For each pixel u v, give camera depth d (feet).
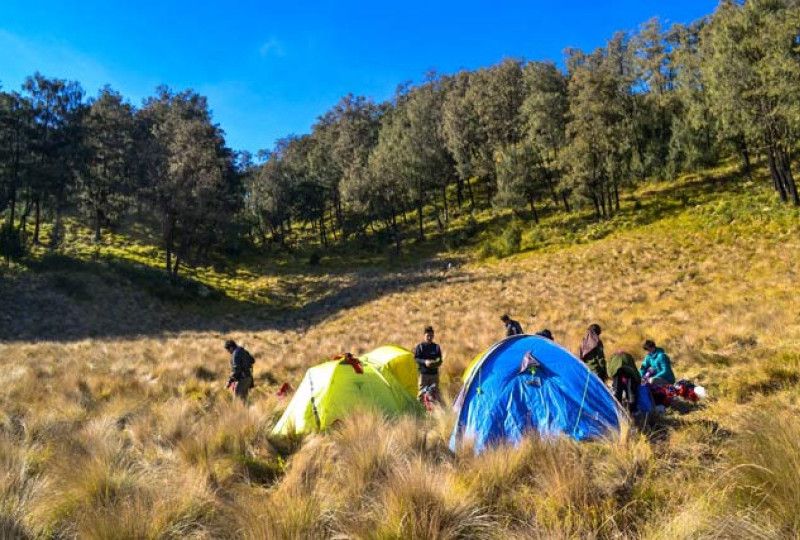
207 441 22.50
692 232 117.91
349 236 233.14
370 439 19.81
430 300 109.19
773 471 12.70
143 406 32.50
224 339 88.99
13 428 24.97
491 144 208.23
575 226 157.17
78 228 195.21
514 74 217.77
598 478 16.01
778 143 114.32
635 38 200.44
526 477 16.63
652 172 169.48
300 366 53.93
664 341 44.52
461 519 13.79
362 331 87.81
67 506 15.55
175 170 152.46
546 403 22.41
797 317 43.83
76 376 40.73
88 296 121.19
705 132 160.45
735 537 11.12
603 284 93.86
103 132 190.29
